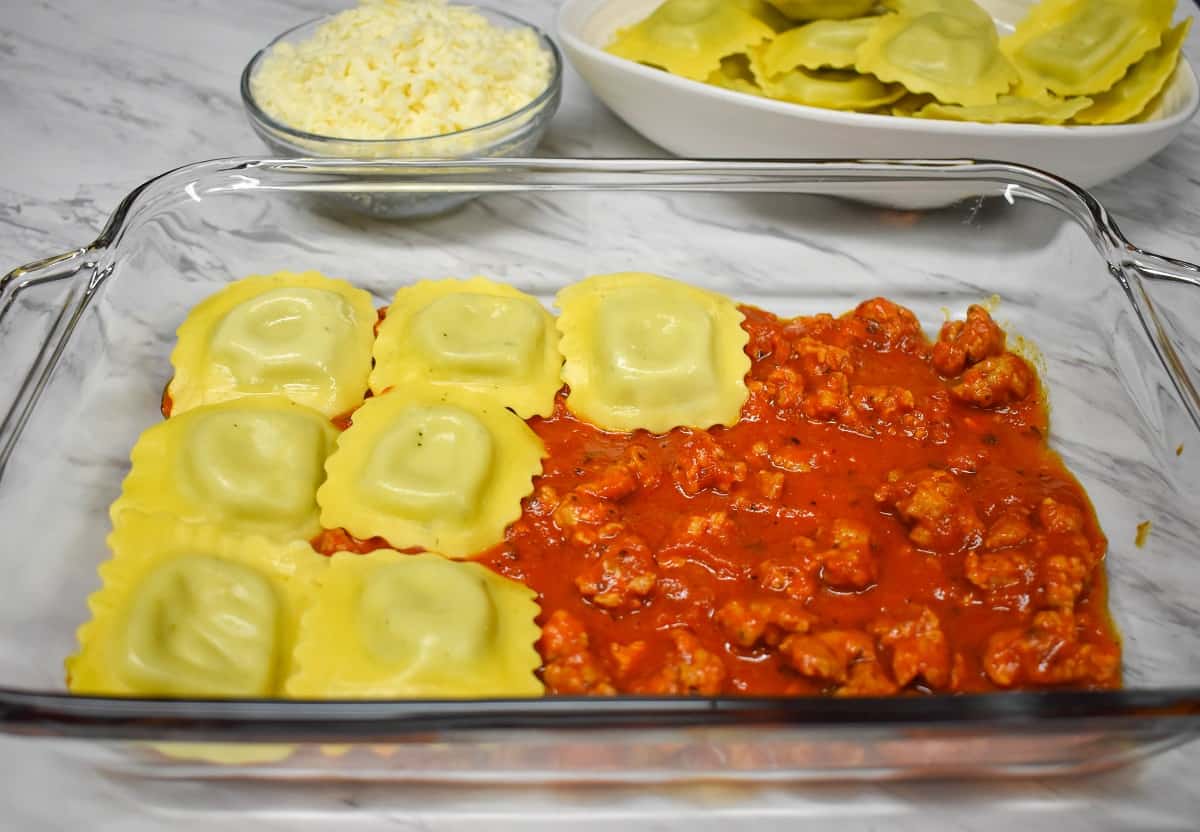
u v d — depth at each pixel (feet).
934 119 1.60
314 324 1.47
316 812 1.16
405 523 1.34
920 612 1.25
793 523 1.34
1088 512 1.37
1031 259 1.56
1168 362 1.42
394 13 1.71
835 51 1.69
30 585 1.28
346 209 1.59
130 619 1.20
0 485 1.30
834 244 1.60
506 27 1.78
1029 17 1.81
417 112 1.62
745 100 1.58
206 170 1.51
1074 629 1.24
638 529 1.34
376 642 1.20
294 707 1.05
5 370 1.38
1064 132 1.55
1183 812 1.17
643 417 1.45
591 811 1.17
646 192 1.58
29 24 2.00
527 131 1.62
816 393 1.44
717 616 1.25
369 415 1.42
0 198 1.69
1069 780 1.19
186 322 1.51
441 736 1.07
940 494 1.32
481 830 1.15
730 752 1.14
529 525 1.35
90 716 1.05
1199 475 1.36
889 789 1.18
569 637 1.23
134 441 1.40
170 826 1.15
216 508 1.32
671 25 1.73
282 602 1.26
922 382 1.49
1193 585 1.31
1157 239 1.68
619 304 1.50
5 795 1.16
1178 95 1.68
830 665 1.18
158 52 1.96
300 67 1.65
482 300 1.51
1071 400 1.47
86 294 1.44
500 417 1.43
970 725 1.06
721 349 1.50
